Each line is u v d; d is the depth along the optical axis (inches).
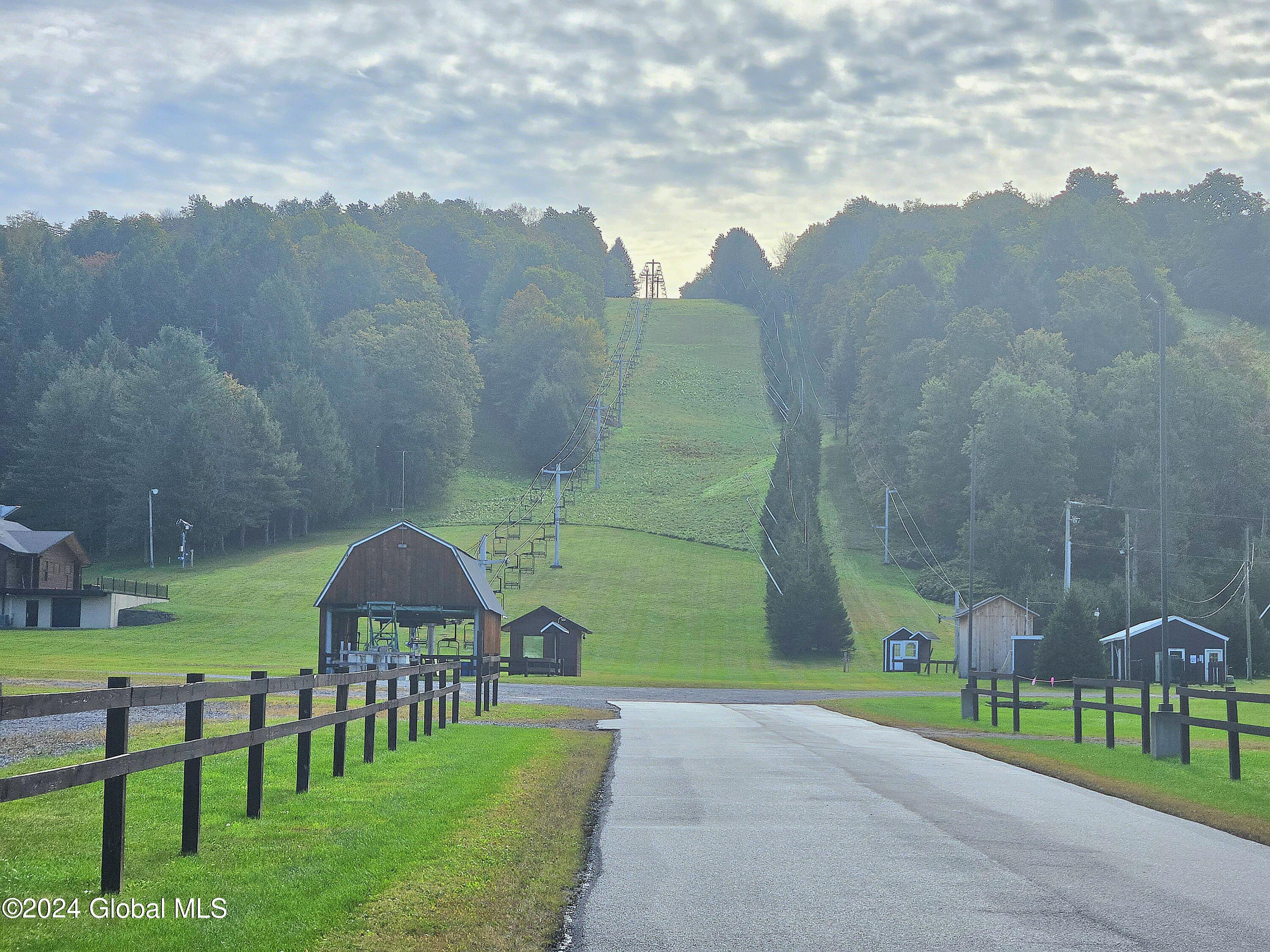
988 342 5128.0
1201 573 4050.2
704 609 3740.2
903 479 5191.9
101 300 6471.5
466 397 6284.5
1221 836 486.3
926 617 3782.0
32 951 272.2
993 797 591.8
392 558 2239.2
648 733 988.6
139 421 4970.5
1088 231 6574.8
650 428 6791.3
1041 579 3676.2
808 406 6953.7
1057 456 4338.1
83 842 396.5
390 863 373.1
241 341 6441.9
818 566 3371.1
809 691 2060.8
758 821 497.4
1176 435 4404.5
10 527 3435.0
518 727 979.3
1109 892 365.4
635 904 340.8
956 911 335.9
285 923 300.2
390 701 681.0
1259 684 2746.1
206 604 3575.3
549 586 3966.5
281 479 4884.4
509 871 377.1
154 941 282.2
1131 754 832.9
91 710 341.1
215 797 500.4
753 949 293.3
